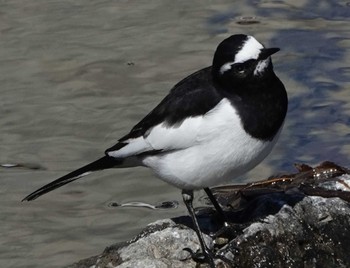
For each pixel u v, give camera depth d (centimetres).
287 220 1023
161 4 1764
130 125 1391
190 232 1003
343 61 1545
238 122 936
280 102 946
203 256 980
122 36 1650
